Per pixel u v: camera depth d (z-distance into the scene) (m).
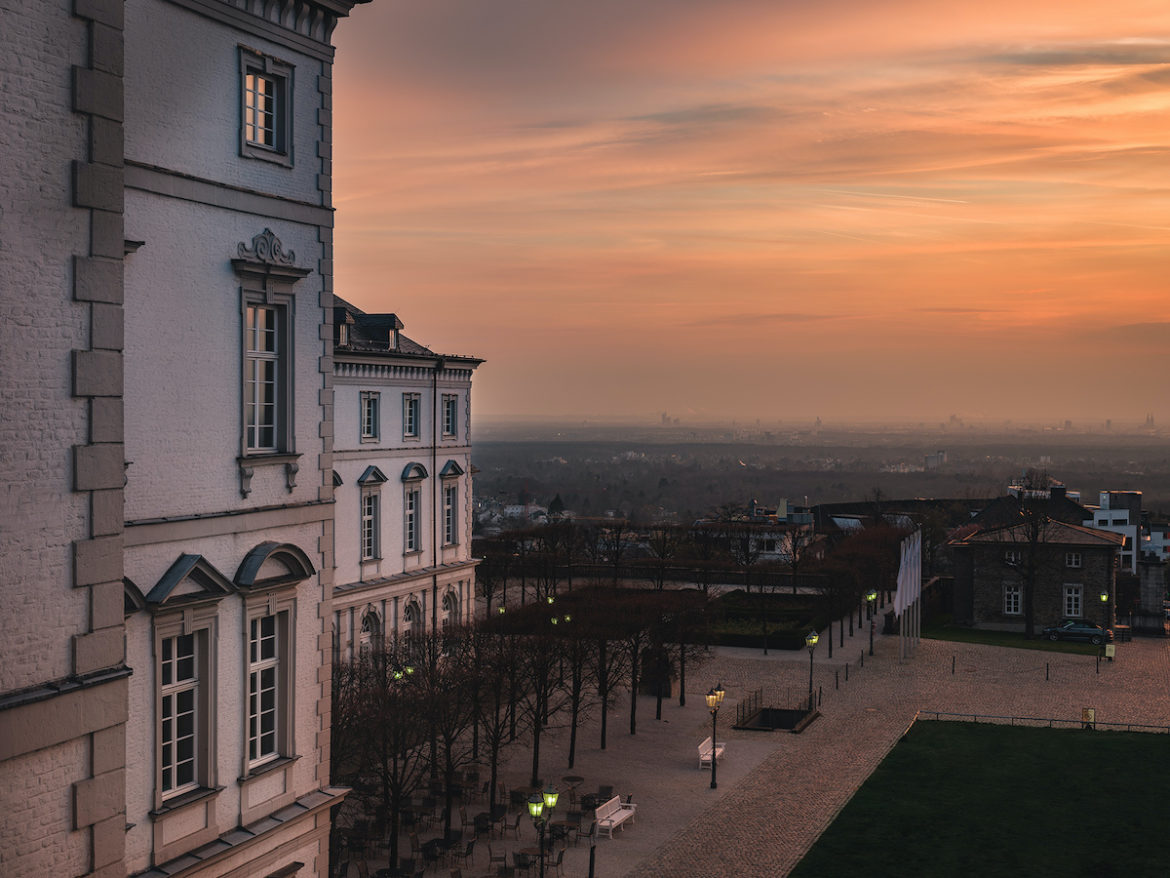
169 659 22.17
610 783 50.59
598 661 59.31
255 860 23.86
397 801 39.41
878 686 70.81
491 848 42.25
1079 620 90.06
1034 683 71.56
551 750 56.09
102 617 18.00
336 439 59.62
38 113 16.88
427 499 68.44
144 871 21.19
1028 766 51.69
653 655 66.94
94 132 17.69
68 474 17.50
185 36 22.14
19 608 16.75
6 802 16.45
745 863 40.28
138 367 21.39
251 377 24.31
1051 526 94.81
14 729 16.45
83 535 17.75
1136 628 93.06
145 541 21.39
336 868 38.75
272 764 24.56
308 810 25.14
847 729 59.62
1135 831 42.41
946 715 62.47
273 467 24.67
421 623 66.31
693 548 127.38
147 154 21.41
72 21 17.36
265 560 24.20
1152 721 61.22
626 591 78.75
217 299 23.11
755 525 134.00
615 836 43.62
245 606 23.67
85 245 17.66
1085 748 54.78
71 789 17.48
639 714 63.78
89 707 17.66
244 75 23.64
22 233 16.67
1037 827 43.16
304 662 25.58
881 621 97.88
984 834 42.44
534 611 60.78
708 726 60.97
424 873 39.59
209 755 22.75
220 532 23.16
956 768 51.66
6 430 16.52
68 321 17.44
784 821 44.84
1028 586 89.44
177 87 22.02
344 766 48.06
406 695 43.81
